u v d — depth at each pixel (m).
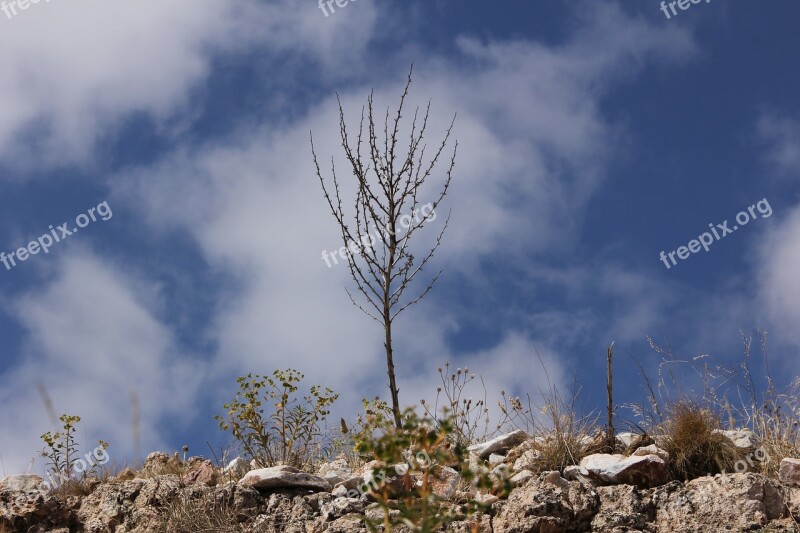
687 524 5.52
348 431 7.09
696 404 6.59
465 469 3.83
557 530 5.53
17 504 6.21
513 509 5.65
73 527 6.23
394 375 7.04
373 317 7.17
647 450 6.28
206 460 6.84
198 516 5.99
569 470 6.23
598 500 5.82
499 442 6.98
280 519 6.05
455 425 6.92
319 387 7.42
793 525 5.36
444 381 7.25
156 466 7.21
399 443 3.78
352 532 5.63
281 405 7.36
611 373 6.83
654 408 6.75
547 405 6.91
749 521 5.41
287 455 7.30
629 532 5.47
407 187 7.43
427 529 3.93
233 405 7.29
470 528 5.45
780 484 5.71
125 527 6.08
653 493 5.82
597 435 6.75
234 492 6.23
